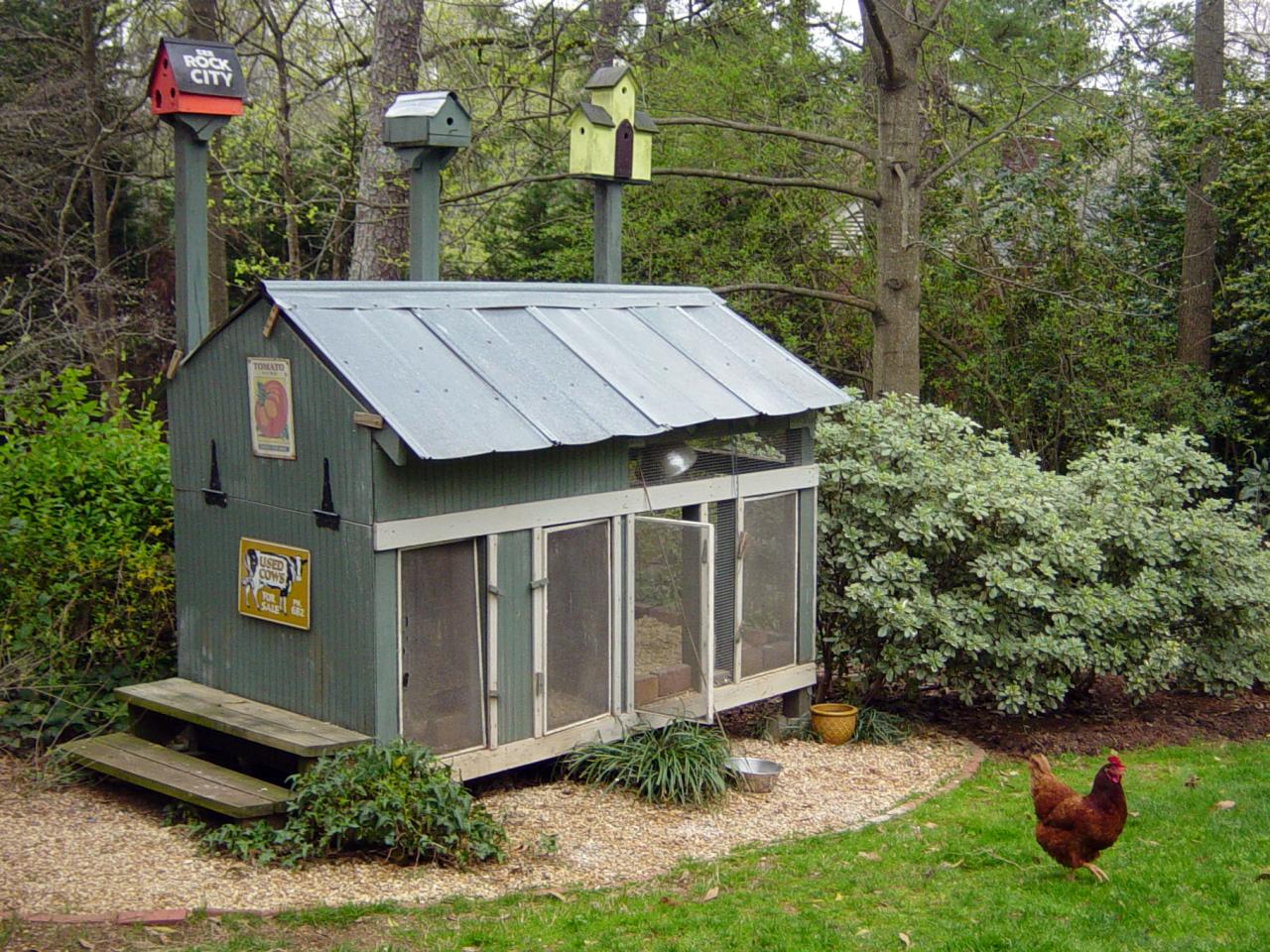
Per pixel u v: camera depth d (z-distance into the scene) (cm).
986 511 966
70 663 833
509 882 636
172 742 788
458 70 1683
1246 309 1727
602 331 866
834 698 1047
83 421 899
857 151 1352
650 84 1753
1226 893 636
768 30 1772
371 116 1415
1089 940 576
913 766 902
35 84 1723
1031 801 823
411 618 694
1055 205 1714
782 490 916
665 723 833
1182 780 892
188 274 789
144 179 1955
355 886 612
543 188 1953
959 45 1394
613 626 809
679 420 795
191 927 550
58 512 855
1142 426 1733
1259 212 1666
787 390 903
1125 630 1035
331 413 682
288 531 718
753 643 908
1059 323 1733
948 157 1664
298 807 655
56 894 579
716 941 565
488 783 784
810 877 662
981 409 1819
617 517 802
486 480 719
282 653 730
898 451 1005
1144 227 1917
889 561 964
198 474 775
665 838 717
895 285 1330
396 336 735
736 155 1741
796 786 833
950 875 671
